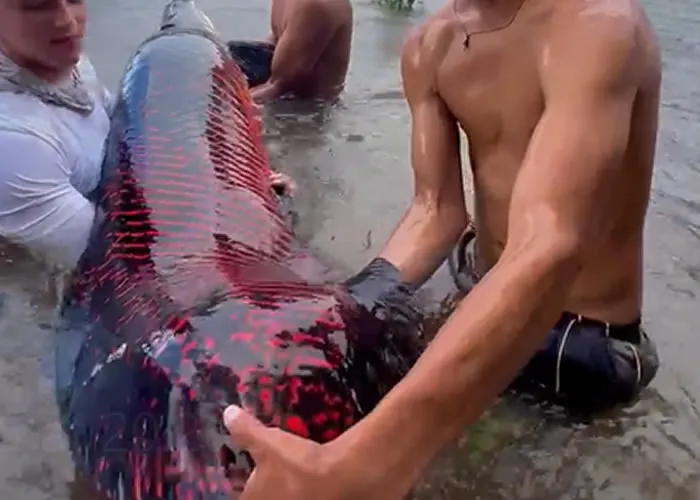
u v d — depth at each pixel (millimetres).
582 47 735
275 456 542
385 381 632
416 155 896
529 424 864
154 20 2055
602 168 683
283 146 1470
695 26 1969
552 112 718
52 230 1110
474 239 938
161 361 616
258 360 597
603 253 856
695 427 870
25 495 771
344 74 1672
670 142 1470
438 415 579
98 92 1289
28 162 1112
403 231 880
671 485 809
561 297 641
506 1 817
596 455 837
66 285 964
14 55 1151
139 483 595
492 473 809
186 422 584
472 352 592
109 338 696
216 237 782
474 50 835
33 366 943
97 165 1195
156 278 726
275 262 794
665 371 939
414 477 574
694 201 1295
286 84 1624
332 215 1235
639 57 752
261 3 2225
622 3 765
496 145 850
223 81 967
